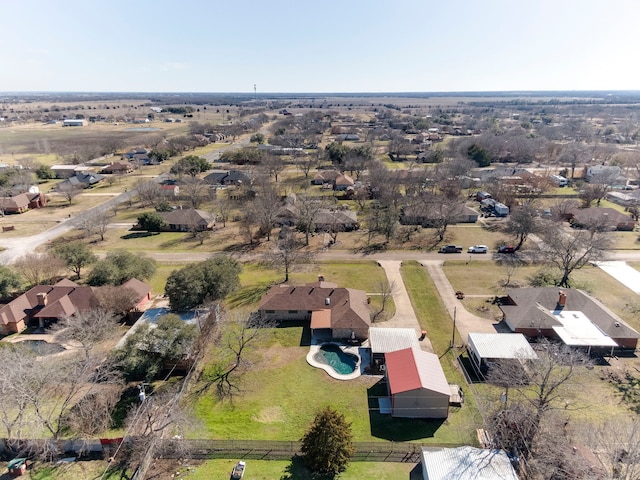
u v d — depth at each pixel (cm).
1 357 4484
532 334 5616
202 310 5928
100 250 8906
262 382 4806
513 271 7662
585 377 4778
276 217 10406
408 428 4131
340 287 6562
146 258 7494
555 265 7875
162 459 3766
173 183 13638
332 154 17250
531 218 8744
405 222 10556
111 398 4362
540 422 3847
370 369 5016
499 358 4822
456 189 12138
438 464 3369
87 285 6944
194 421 4081
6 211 11531
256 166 15988
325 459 3506
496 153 18038
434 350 5362
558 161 17150
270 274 7681
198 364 5106
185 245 9256
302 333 5800
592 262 8025
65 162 18162
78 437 3994
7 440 3803
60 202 12594
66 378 4591
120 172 16238
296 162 17138
